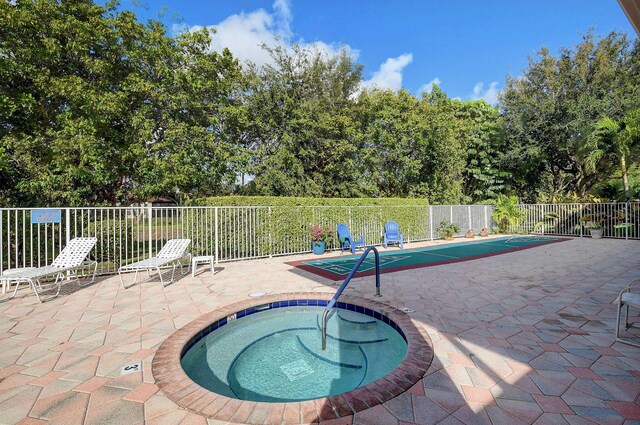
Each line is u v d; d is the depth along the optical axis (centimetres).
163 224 835
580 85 1670
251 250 997
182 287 627
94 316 452
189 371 352
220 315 448
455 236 1648
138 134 1098
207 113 1350
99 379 280
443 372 286
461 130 1986
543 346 339
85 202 1144
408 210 1438
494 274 729
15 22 854
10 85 951
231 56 1402
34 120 1005
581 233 1512
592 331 379
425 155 1833
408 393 254
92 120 970
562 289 584
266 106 1598
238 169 1425
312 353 396
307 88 1723
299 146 1636
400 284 634
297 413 228
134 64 1116
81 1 1041
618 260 885
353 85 1895
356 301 512
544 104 1667
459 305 489
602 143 1467
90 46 1020
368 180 1814
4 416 229
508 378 275
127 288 620
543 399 244
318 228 1099
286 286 631
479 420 220
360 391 255
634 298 347
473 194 2161
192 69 1238
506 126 1881
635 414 225
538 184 2048
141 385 270
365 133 1830
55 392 260
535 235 1686
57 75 995
